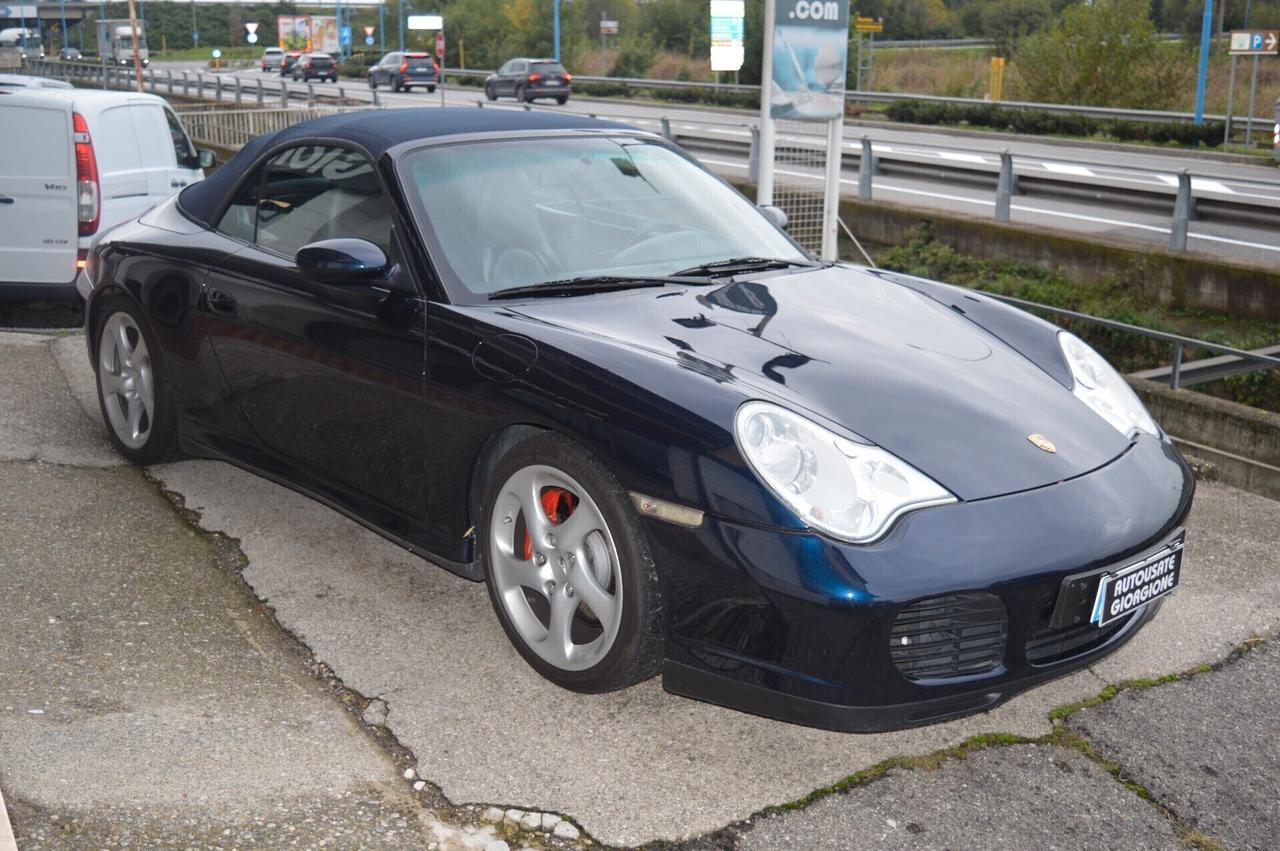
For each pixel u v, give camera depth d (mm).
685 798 2711
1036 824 2670
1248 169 19297
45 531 4000
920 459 2779
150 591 3621
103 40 50750
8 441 4844
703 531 2689
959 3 83688
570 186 3840
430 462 3365
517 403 3053
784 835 2590
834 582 2559
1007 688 2764
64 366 6070
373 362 3471
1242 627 3629
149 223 4633
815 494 2643
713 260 3801
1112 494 2896
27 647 3215
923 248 13062
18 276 7188
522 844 2518
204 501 4379
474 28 80750
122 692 3018
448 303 3330
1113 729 3068
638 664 2932
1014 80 33281
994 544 2660
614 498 2865
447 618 3557
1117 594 2816
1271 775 2887
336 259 3316
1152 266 11039
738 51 33062
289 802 2598
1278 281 10070
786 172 10352
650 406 2818
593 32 80938
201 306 4137
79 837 2416
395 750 2854
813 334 3266
